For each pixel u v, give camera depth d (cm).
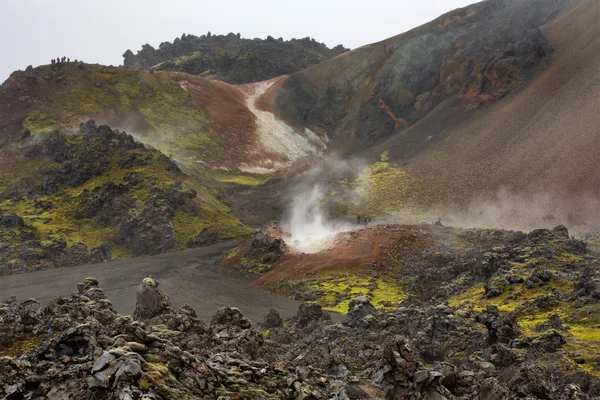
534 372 3634
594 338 6125
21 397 2142
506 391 3106
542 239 11531
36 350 2639
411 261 14588
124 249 19025
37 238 18488
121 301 11412
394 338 3131
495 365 5394
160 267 16062
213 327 4097
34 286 13588
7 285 13875
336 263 14662
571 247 10794
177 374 2270
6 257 16825
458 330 6750
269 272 14875
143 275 14862
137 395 1978
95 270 15838
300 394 2516
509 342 5922
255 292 13500
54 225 19900
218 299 12350
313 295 12794
